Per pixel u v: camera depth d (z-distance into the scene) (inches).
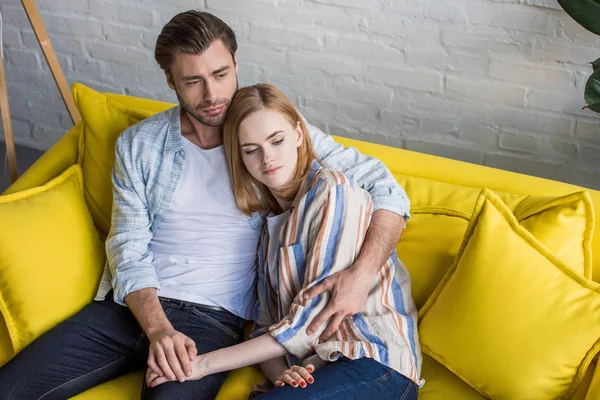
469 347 59.4
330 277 60.3
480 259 59.7
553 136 87.0
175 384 59.3
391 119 94.0
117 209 68.9
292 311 60.4
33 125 117.0
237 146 64.1
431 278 66.0
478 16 83.7
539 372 56.8
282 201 66.2
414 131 93.7
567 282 57.8
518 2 81.1
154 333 61.2
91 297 69.6
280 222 65.1
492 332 58.3
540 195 69.4
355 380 56.5
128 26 102.3
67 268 67.7
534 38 82.3
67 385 61.4
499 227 60.0
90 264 70.2
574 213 60.2
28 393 59.8
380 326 60.1
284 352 60.2
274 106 61.9
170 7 98.6
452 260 65.6
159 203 68.1
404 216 66.6
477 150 91.6
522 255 58.9
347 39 91.2
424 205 69.4
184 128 68.9
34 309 64.9
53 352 62.1
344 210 61.4
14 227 65.8
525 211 63.8
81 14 104.3
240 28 96.1
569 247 60.5
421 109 91.8
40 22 88.4
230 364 59.9
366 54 91.1
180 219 68.2
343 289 59.7
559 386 57.2
